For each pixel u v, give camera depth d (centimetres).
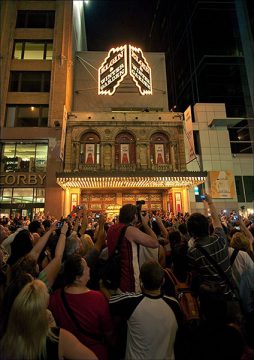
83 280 292
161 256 464
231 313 291
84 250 488
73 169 2648
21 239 402
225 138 3108
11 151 2662
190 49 4322
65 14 3077
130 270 340
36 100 2808
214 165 3011
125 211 384
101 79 3083
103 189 2698
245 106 3656
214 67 3784
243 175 3203
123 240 356
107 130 2769
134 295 278
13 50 2973
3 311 234
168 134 2820
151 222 666
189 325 281
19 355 189
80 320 265
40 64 2922
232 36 3972
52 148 2620
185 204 2620
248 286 372
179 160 2753
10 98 2798
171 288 358
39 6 3108
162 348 250
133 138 2816
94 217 1852
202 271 353
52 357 197
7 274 322
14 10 3070
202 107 3189
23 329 192
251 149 3428
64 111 2559
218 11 4078
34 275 327
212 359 214
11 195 2542
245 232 522
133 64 2902
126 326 289
